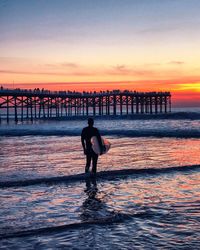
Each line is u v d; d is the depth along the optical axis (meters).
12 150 19.69
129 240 5.31
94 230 5.80
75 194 8.49
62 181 10.07
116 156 16.27
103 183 9.79
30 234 5.64
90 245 5.12
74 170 12.27
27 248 5.03
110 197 8.16
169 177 10.64
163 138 27.62
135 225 6.05
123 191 8.78
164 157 15.73
